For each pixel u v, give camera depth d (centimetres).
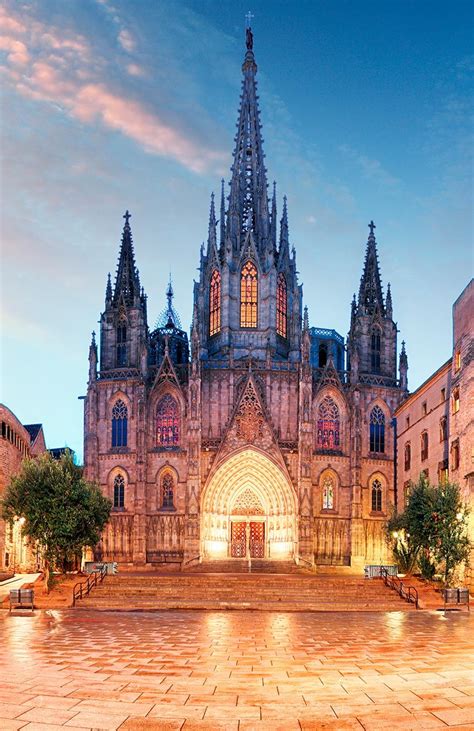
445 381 6544
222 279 9219
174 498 8469
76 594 4938
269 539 8481
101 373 8838
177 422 8650
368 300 9438
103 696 1777
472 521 5347
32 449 9275
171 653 2512
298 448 8431
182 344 11094
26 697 1758
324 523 8494
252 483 8638
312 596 5172
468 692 1827
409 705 1692
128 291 9162
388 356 9244
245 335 9125
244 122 10131
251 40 10444
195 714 1617
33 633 3139
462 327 5831
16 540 7406
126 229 9469
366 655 2470
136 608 4631
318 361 10969
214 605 4656
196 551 8075
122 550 8375
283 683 1953
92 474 8562
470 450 5506
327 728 1512
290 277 9594
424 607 4738
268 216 9875
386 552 8556
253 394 8569
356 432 8662
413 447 7694
